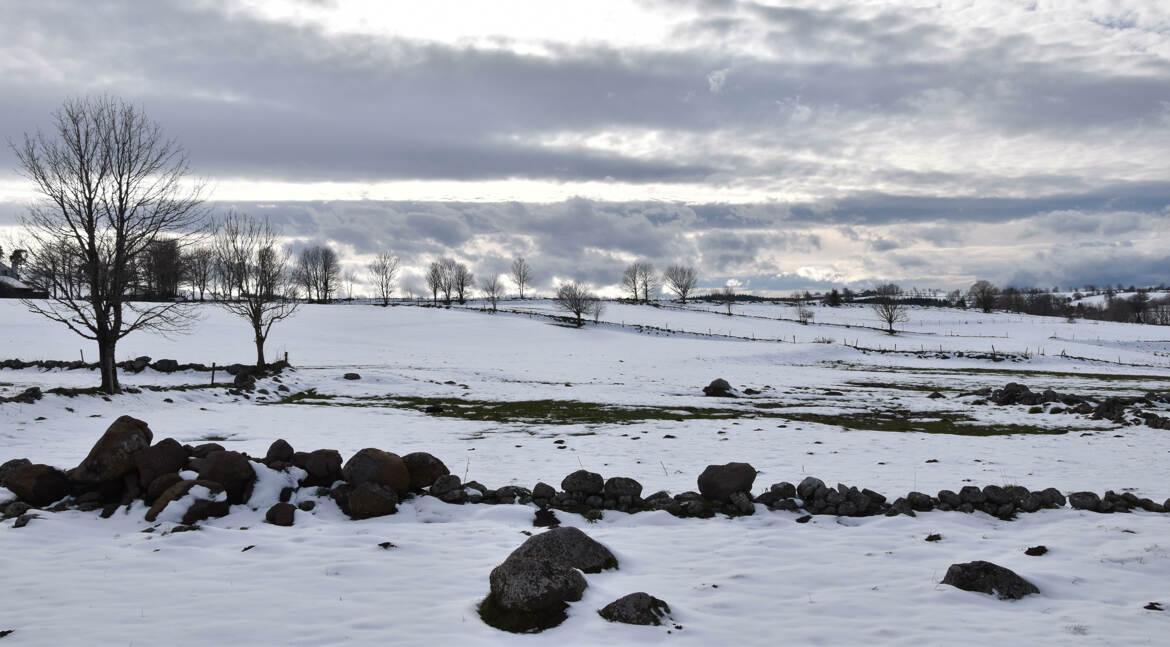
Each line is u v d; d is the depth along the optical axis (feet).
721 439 66.28
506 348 230.89
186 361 155.22
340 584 23.81
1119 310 578.25
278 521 31.91
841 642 19.49
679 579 25.08
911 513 34.27
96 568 25.07
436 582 24.30
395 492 35.47
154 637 19.08
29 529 29.55
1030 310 587.27
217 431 65.46
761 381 147.13
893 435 70.69
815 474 48.01
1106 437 70.28
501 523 32.96
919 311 474.08
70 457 48.49
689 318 371.15
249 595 22.49
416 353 200.23
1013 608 22.27
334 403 96.73
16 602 21.61
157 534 29.30
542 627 20.33
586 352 223.30
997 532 31.81
